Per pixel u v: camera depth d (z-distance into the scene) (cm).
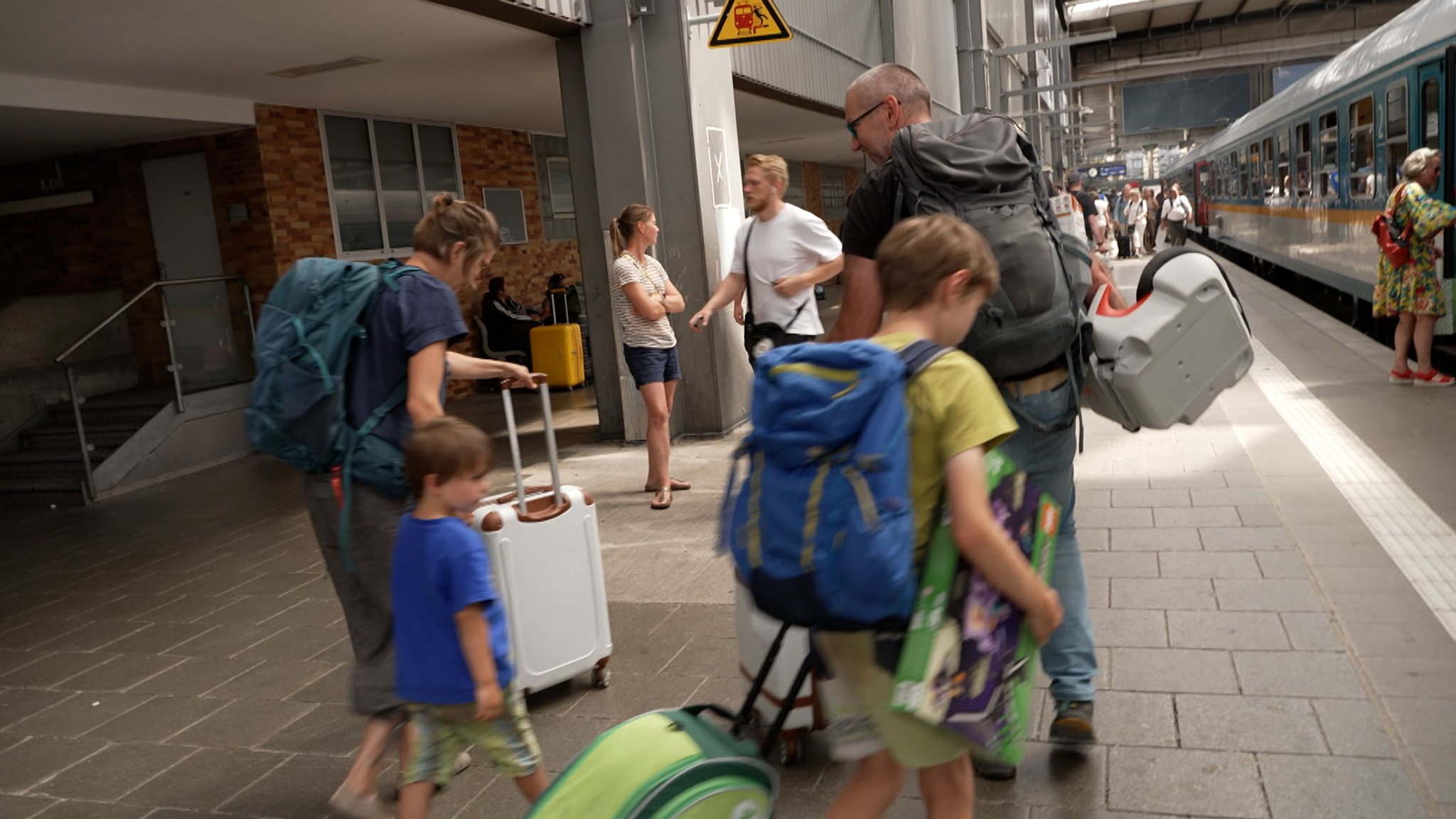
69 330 1104
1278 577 454
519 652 376
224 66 894
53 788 363
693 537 606
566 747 357
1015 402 292
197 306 1015
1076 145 7475
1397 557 469
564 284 1544
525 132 1521
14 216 1197
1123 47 6862
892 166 291
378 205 1232
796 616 200
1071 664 319
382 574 307
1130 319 318
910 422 200
